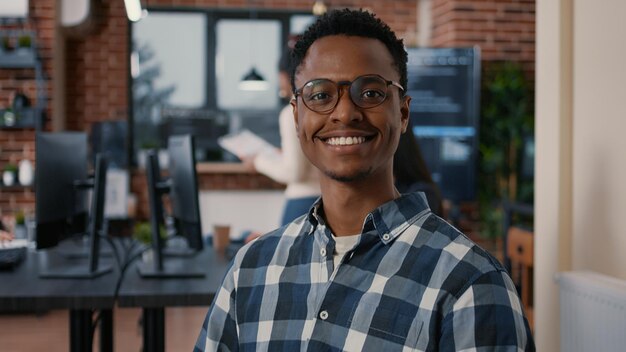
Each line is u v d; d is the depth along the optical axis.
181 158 2.85
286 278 1.22
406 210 1.17
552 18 2.40
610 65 2.15
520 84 6.65
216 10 6.98
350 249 1.15
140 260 3.26
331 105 1.14
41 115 6.29
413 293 1.10
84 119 6.98
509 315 1.06
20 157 6.29
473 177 6.59
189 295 2.43
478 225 6.73
